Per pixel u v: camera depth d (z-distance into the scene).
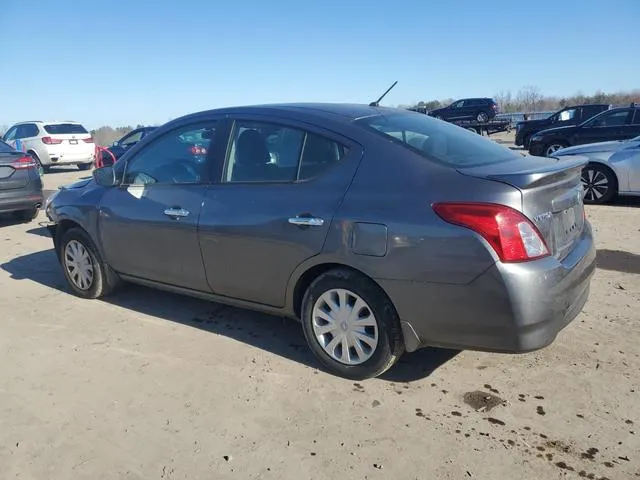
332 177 3.41
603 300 4.72
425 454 2.78
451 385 3.43
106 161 16.11
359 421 3.07
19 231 8.39
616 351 3.79
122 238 4.55
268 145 3.75
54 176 17.83
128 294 5.22
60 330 4.41
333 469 2.69
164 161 4.36
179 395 3.39
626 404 3.17
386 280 3.14
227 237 3.79
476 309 2.93
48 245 7.39
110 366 3.78
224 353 3.93
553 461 2.71
